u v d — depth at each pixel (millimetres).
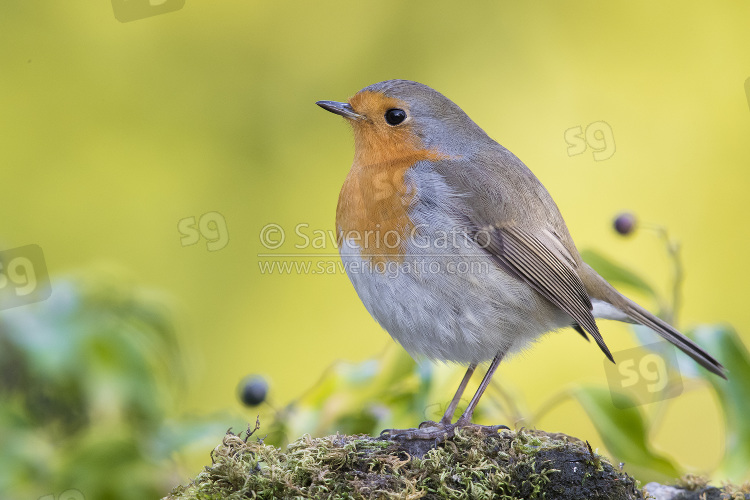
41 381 6863
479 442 5434
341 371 6961
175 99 12102
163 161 11883
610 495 5059
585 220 12016
